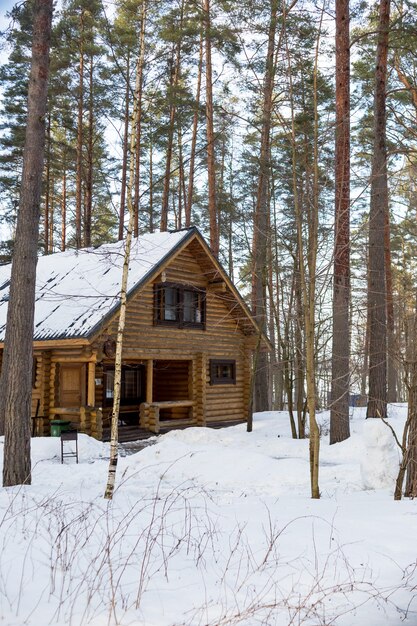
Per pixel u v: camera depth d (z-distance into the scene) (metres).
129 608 4.25
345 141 12.31
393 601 4.66
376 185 15.38
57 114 28.31
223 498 9.12
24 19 11.08
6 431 9.50
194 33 19.41
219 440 17.33
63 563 4.85
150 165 35.00
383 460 9.79
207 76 23.34
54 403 18.44
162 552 5.41
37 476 11.17
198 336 21.38
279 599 4.54
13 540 5.46
